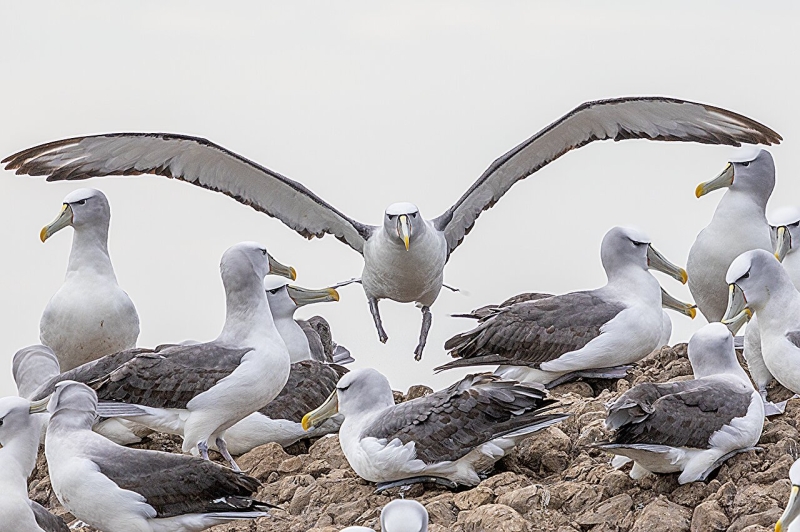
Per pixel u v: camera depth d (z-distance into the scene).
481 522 13.09
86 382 16.95
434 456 14.30
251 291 16.47
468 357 18.12
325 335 21.48
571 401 16.59
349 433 14.91
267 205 21.31
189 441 15.77
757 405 13.80
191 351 15.96
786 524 11.67
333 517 14.47
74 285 20.31
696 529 12.98
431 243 20.62
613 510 13.61
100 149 19.59
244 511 13.80
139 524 13.52
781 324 15.41
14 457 14.33
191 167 20.45
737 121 19.81
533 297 19.55
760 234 19.56
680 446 13.40
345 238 21.69
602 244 18.58
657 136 20.53
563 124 20.72
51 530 13.96
